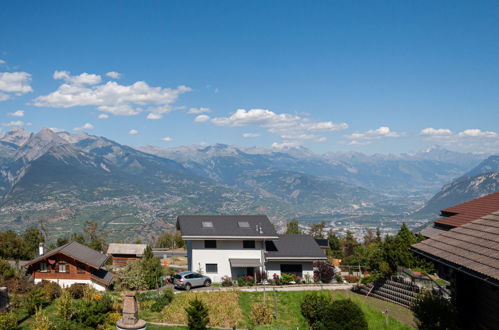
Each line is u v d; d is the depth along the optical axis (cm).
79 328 2531
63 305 2725
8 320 2480
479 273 1387
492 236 1628
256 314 2936
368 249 5841
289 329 2753
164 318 2970
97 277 3934
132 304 2312
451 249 1727
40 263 3978
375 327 2483
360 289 3616
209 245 4459
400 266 3550
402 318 2634
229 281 4184
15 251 6062
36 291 3109
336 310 2291
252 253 4481
